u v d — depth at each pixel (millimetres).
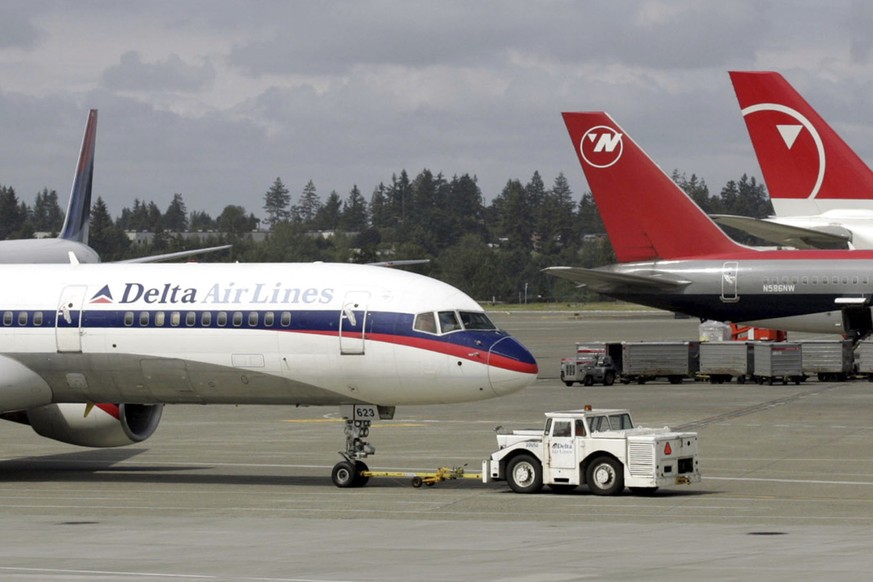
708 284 189375
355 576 56125
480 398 92625
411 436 126812
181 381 97625
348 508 81000
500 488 91188
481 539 67000
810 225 195875
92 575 57188
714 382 192625
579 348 193750
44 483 97500
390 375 92500
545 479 86250
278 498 86562
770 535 67062
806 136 198375
